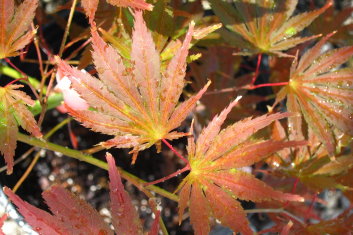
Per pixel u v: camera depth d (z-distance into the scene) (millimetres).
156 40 322
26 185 416
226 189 282
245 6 348
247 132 281
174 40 339
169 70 280
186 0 416
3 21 292
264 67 474
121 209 271
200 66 408
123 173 307
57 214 269
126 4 277
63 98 371
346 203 536
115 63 278
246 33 350
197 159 288
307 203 522
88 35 333
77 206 272
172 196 315
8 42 297
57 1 487
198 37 295
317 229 334
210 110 403
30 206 265
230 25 349
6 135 292
